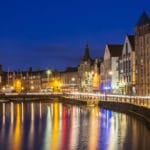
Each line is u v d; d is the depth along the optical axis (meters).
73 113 117.38
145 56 146.25
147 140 66.06
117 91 172.75
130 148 59.94
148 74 143.50
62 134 73.50
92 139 67.69
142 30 149.25
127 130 76.88
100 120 95.06
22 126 85.75
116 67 182.88
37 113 119.38
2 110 132.25
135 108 100.88
